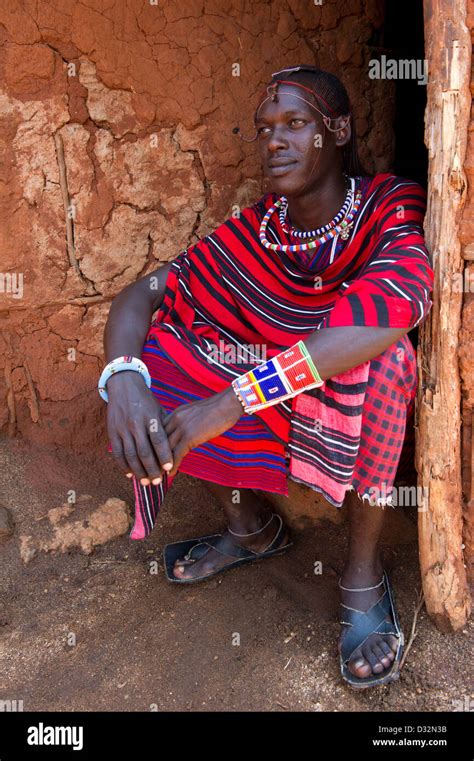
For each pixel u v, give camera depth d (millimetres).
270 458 2238
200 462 2248
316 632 2299
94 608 2447
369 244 2201
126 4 2768
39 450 3070
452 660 2158
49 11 2709
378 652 2127
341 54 3117
